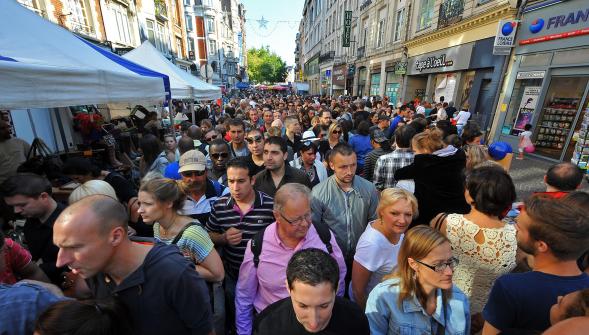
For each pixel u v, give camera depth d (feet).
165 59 25.61
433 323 4.60
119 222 3.76
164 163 13.29
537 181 19.89
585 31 21.43
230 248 7.24
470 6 35.14
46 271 6.20
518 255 5.99
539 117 26.25
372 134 13.73
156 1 60.49
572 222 3.67
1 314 3.65
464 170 7.84
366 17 72.54
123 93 12.00
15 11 11.03
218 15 116.47
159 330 4.14
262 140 11.58
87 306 3.43
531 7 26.53
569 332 2.43
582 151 20.38
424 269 4.31
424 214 7.90
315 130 17.97
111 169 18.20
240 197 7.14
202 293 4.41
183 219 6.44
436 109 37.01
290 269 3.83
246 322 5.86
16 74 7.72
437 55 42.39
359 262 6.08
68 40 12.44
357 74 79.51
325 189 8.07
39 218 6.44
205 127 21.21
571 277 3.86
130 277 3.91
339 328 4.17
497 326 4.12
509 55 29.53
